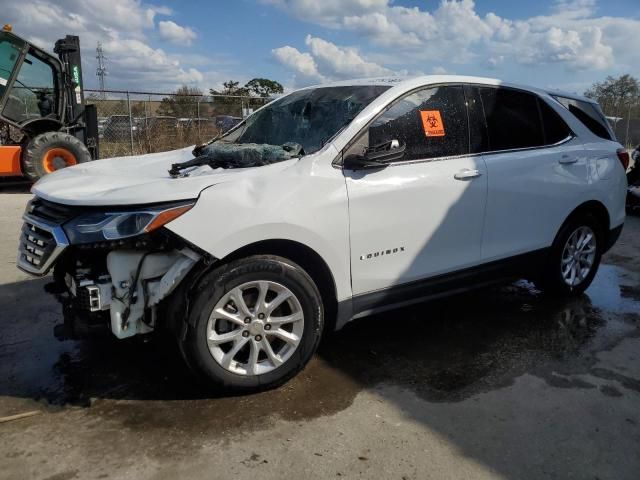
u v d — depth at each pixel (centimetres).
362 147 349
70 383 334
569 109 477
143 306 297
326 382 339
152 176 349
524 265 443
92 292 290
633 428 296
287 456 266
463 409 311
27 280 525
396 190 352
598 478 256
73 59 1198
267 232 305
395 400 319
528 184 425
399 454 270
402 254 363
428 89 387
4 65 1099
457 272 397
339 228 331
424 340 404
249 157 342
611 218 498
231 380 310
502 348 392
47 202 322
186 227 287
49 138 1109
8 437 278
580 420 303
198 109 1839
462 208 387
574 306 480
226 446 273
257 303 310
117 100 1636
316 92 420
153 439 278
